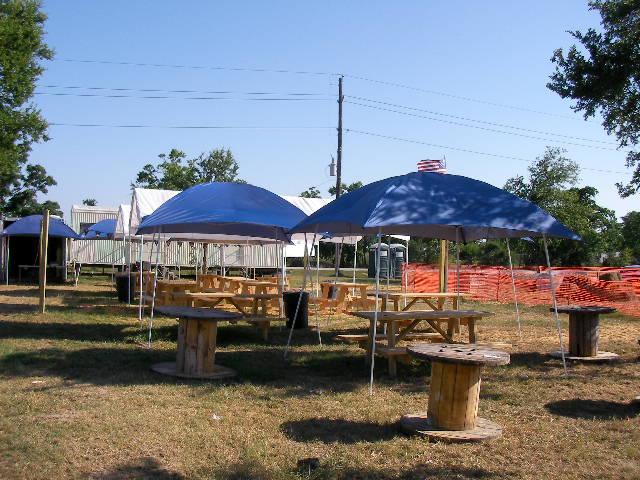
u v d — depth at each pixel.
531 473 4.74
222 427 5.67
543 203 31.08
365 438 5.50
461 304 19.11
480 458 5.04
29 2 27.45
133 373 7.81
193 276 29.20
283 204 11.88
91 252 31.53
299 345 10.75
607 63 9.94
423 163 16.23
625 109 10.41
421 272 23.09
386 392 7.33
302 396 6.99
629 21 9.91
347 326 13.45
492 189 8.86
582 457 5.12
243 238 17.59
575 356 9.80
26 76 26.50
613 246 35.72
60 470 4.48
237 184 11.95
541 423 6.11
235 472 4.55
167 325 12.34
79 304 16.00
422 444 5.33
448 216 7.80
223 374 7.82
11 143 26.84
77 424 5.51
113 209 32.41
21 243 25.52
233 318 7.71
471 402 5.62
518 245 33.56
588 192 39.66
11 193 49.34
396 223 7.55
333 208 9.01
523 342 11.62
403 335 8.96
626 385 7.95
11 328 11.23
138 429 5.47
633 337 12.55
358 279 32.06
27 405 6.08
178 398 6.63
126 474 4.46
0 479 4.26
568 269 22.77
